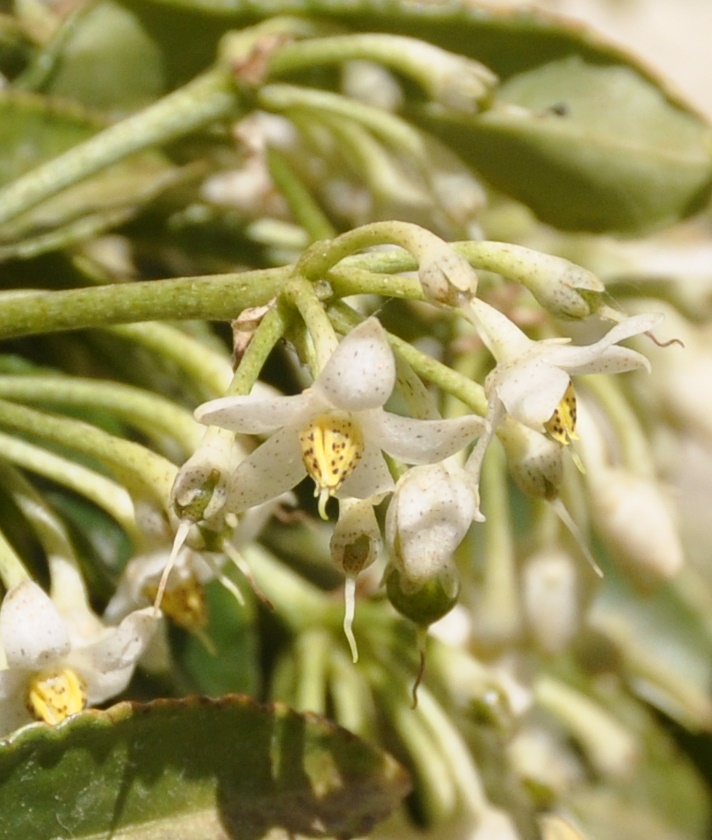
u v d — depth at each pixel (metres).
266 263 0.16
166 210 0.15
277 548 0.16
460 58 0.14
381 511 0.13
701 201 0.15
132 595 0.12
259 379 0.15
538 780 0.15
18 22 0.16
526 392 0.11
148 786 0.12
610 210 0.16
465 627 0.15
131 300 0.12
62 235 0.15
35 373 0.15
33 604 0.12
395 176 0.15
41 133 0.15
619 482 0.15
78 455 0.14
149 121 0.14
